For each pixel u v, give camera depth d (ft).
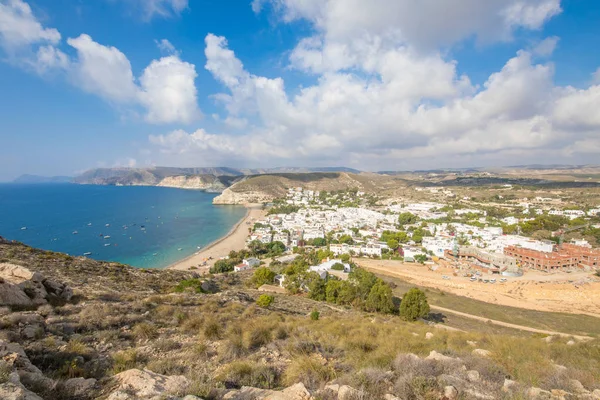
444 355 36.01
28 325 36.65
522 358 36.09
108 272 102.99
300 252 334.65
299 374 29.58
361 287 147.33
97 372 28.91
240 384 27.89
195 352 35.94
